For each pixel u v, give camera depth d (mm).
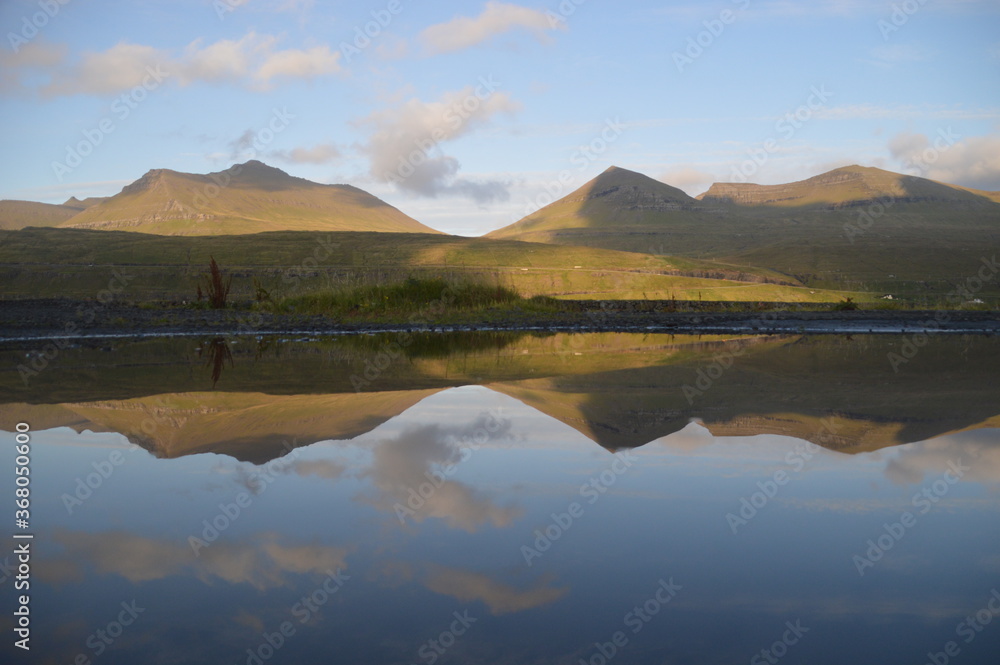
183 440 4262
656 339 13156
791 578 2225
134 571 2287
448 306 19812
